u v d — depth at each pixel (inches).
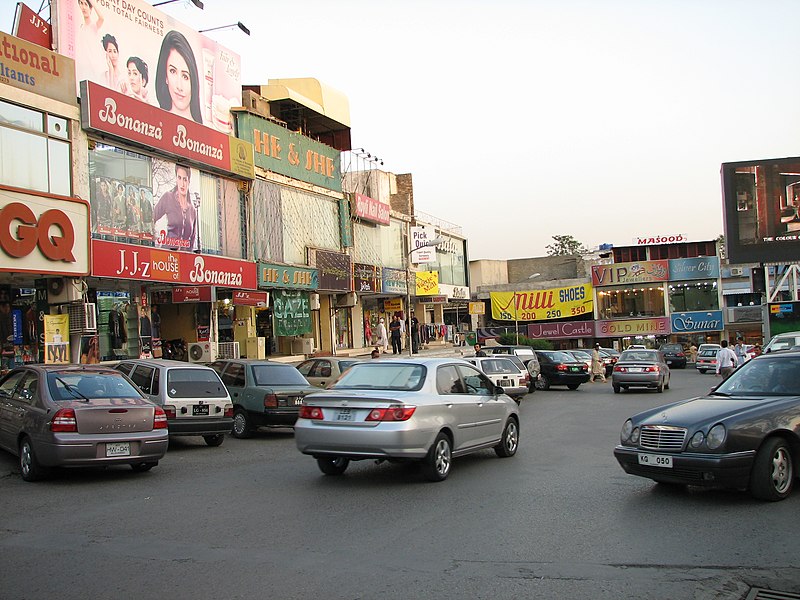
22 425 404.5
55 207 690.8
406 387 396.5
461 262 1968.5
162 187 858.1
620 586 215.5
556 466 432.8
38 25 733.3
